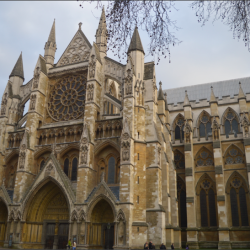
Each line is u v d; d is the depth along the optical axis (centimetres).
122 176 4772
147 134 5275
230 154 6500
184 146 6719
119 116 5547
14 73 6806
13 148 6031
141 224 4625
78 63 6262
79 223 4750
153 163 5075
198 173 6644
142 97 5422
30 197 5222
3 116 6297
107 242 4944
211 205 6362
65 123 5950
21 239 5066
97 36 6322
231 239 5891
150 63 5794
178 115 7694
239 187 6234
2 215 5725
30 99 6097
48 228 5425
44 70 6388
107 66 5988
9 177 6044
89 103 5519
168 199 5300
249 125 6325
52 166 5253
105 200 4838
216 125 6562
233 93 7775
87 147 5153
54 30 7000
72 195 4975
